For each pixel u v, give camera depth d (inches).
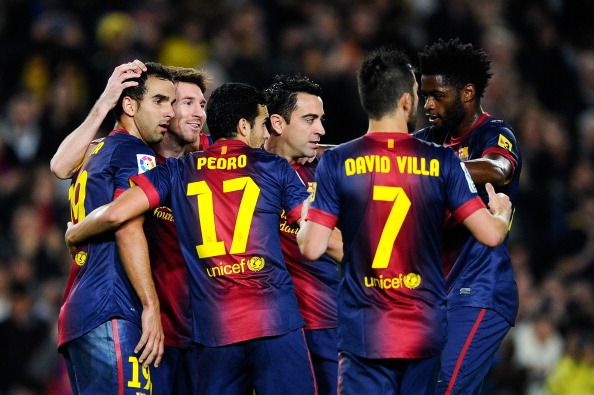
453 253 948.0
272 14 2283.5
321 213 826.2
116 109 942.4
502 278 943.0
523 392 1734.7
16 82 2149.4
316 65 2054.6
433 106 944.9
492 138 934.4
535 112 2208.4
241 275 869.2
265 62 2105.1
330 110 1907.0
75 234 892.0
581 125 2333.9
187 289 943.7
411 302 820.6
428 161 826.8
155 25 2203.5
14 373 1678.2
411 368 828.6
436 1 2388.0
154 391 922.7
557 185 2110.0
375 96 835.4
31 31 2214.6
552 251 2015.3
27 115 2027.6
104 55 2087.8
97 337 888.3
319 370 1005.2
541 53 2397.9
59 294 1739.7
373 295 822.5
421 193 823.1
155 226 938.7
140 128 938.1
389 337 816.9
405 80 835.4
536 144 2148.1
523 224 2020.2
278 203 886.4
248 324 865.5
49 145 1966.0
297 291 997.2
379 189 821.9
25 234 1814.7
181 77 981.2
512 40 2384.4
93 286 895.1
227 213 873.5
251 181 879.1
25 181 1908.2
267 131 970.1
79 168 956.6
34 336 1704.0
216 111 897.5
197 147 1011.3
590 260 1969.7
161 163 973.2
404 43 2154.3
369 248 821.9
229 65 2123.5
